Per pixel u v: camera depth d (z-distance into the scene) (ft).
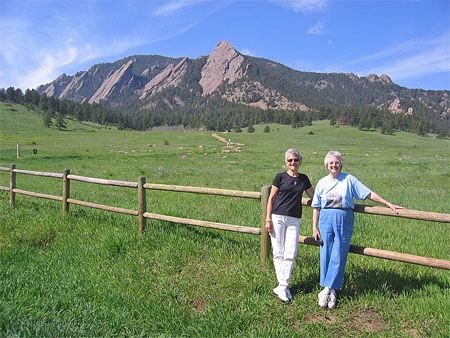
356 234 29.01
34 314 16.19
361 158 146.61
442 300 16.53
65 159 129.08
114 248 23.91
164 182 64.75
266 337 14.97
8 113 572.51
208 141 336.29
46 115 536.01
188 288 19.27
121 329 15.94
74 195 46.57
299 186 18.45
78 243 25.48
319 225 17.72
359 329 15.66
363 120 597.52
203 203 42.45
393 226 32.22
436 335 14.64
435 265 16.58
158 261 22.29
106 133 476.54
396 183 65.31
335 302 17.24
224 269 20.93
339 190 17.28
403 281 18.95
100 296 18.52
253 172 86.02
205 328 15.80
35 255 24.08
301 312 16.85
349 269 20.47
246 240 25.21
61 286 19.38
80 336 14.89
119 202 41.50
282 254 18.38
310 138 435.12
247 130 604.49
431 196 50.24
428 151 242.17
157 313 17.02
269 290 18.65
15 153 150.71
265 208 20.88
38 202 39.01
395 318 16.08
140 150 197.36
